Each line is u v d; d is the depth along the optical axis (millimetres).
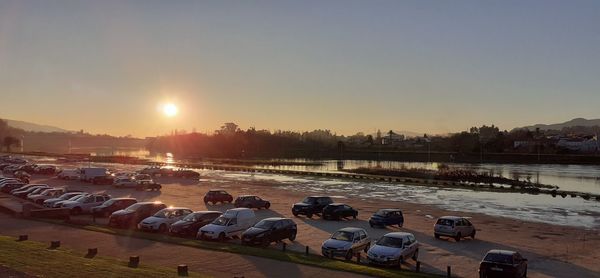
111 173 91500
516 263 25000
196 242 31500
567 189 95438
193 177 93750
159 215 36969
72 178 81938
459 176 111750
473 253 33000
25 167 95375
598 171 157125
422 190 81625
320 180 98625
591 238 40500
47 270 20328
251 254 28031
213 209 52719
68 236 33438
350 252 28938
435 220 48469
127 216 38156
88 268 21625
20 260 22156
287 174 114562
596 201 70438
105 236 33562
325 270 24750
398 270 26203
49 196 51844
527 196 75688
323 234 38719
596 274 28516
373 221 43125
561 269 29531
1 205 46281
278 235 33469
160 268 23500
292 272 24125
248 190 75312
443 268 28344
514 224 47469
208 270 24359
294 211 49469
